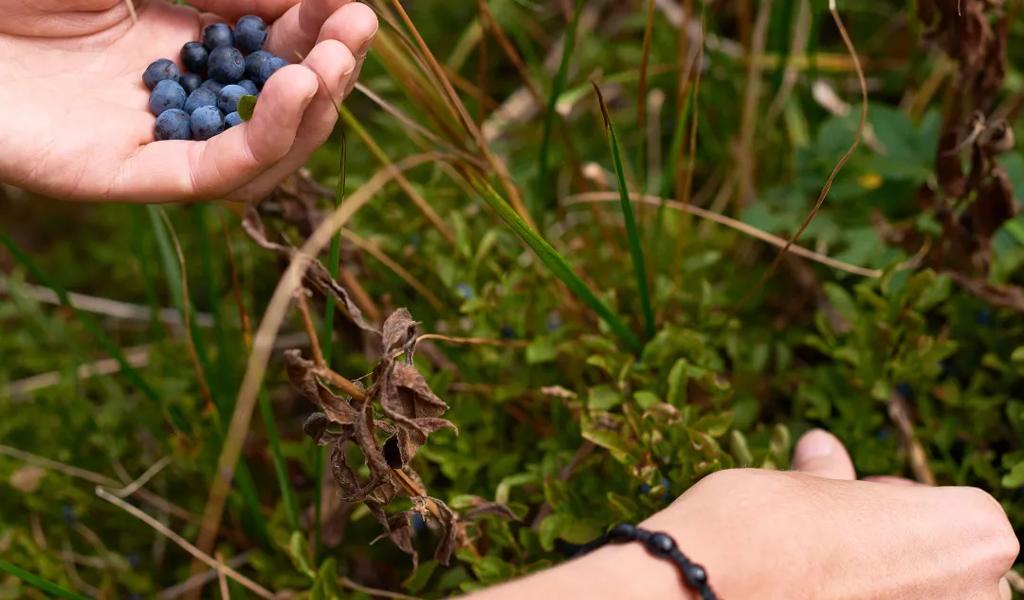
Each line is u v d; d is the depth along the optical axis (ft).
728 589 1.58
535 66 2.46
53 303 2.62
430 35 2.75
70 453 2.23
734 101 2.41
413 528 2.02
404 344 1.59
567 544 1.95
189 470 2.17
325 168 2.41
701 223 2.35
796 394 2.11
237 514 2.10
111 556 2.15
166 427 2.24
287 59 1.80
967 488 1.70
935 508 1.67
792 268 2.21
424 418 1.60
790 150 2.35
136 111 1.78
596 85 1.81
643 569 1.57
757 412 2.02
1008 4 2.12
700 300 2.10
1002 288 2.02
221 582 1.95
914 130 2.22
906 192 2.20
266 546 2.09
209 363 2.08
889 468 2.02
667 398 1.93
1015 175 2.16
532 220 2.21
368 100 2.66
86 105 1.76
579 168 2.23
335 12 1.70
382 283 2.17
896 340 2.01
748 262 2.26
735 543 1.59
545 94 2.43
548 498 1.90
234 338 2.32
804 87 2.41
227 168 1.70
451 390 2.07
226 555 2.10
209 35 1.80
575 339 2.08
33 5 1.76
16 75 1.76
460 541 1.85
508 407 2.07
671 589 1.56
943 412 2.07
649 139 2.49
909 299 1.99
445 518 1.71
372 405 1.62
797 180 2.25
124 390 2.35
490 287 2.05
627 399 1.96
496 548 1.93
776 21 2.42
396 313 1.60
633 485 1.86
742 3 2.30
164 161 1.72
